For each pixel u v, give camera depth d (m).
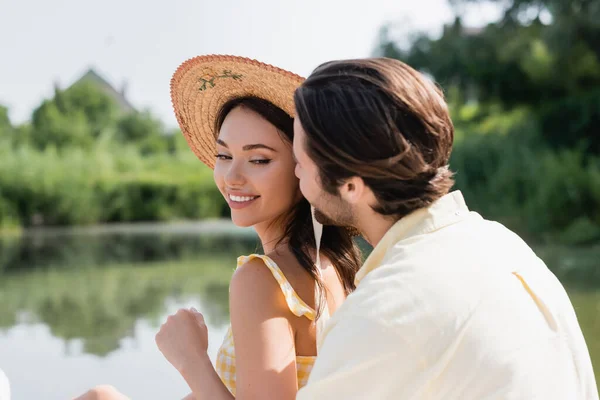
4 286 9.45
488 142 16.12
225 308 7.33
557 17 15.91
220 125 1.75
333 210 1.33
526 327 1.16
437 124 1.25
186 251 14.09
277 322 1.50
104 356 5.54
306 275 1.60
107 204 25.02
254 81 1.62
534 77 18.00
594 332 5.70
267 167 1.63
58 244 16.42
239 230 20.83
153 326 6.64
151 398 4.41
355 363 1.14
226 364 1.62
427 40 19.83
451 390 1.14
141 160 34.22
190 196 26.78
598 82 17.11
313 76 1.31
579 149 15.05
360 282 1.24
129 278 10.09
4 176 22.47
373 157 1.21
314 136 1.24
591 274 8.99
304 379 1.54
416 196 1.26
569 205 13.04
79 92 42.09
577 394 1.19
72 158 27.03
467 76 19.39
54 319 7.11
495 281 1.18
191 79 1.79
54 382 4.85
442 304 1.14
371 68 1.26
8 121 37.69
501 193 14.35
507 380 1.12
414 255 1.21
